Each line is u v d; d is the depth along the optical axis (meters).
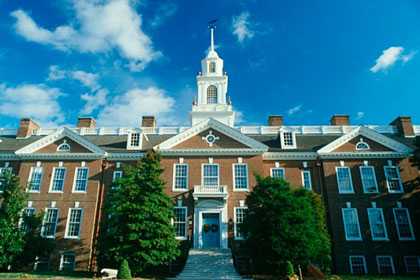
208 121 34.59
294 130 35.62
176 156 33.72
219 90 43.56
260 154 33.28
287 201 23.36
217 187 31.48
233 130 33.88
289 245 22.52
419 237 30.17
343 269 29.17
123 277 21.44
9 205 26.11
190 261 26.91
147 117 40.69
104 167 33.91
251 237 23.88
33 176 33.69
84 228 31.27
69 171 33.69
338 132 37.78
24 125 39.47
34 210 32.19
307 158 33.91
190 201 31.78
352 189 32.12
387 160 33.16
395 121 38.47
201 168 33.09
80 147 34.53
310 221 23.73
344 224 30.81
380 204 31.48
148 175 26.59
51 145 34.78
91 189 32.75
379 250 29.81
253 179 32.38
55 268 29.92
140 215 24.34
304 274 24.77
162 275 25.50
